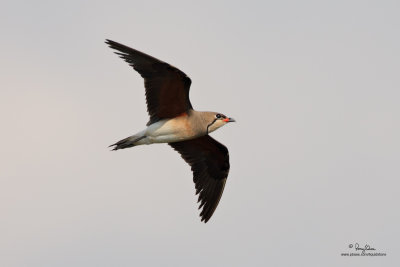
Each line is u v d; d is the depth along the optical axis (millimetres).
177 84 15883
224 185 18344
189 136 16922
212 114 17094
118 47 15281
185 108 16688
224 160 18188
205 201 18344
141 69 15789
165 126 16703
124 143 16953
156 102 16531
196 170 18484
